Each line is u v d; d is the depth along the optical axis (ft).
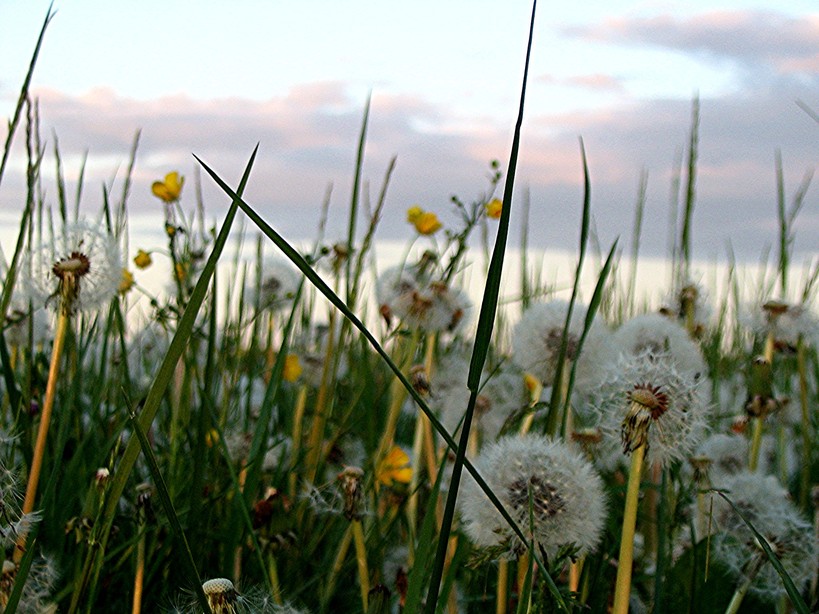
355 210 2.32
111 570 1.70
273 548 1.80
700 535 1.81
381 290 2.41
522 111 0.92
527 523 1.43
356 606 1.86
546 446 1.50
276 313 2.92
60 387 2.05
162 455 2.16
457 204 2.36
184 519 1.87
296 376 2.60
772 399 2.18
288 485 2.26
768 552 1.34
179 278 2.13
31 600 1.42
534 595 1.44
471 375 0.96
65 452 1.97
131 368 2.62
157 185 2.26
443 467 1.34
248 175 1.02
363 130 2.29
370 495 2.09
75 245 1.64
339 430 2.36
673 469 1.84
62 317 1.58
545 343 2.06
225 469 2.20
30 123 1.70
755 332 2.49
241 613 1.12
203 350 2.55
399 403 2.13
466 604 1.82
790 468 2.65
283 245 0.94
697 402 1.39
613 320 3.05
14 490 1.35
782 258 2.50
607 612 1.74
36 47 1.63
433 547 1.78
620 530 1.73
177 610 1.37
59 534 1.69
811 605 1.71
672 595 1.76
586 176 1.54
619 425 1.39
